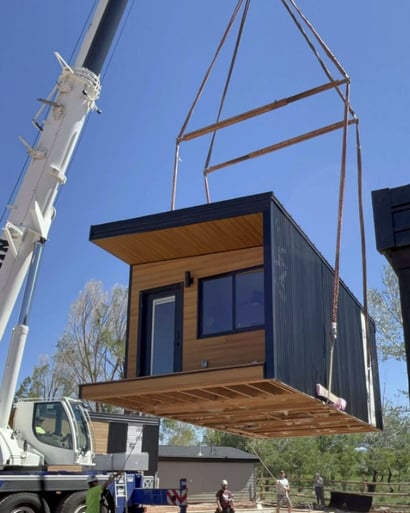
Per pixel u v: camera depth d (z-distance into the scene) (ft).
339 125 32.78
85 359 105.09
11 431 38.83
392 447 113.70
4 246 35.12
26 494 37.58
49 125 37.76
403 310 16.46
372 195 18.19
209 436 140.67
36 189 36.45
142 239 30.30
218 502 49.73
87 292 108.17
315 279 31.60
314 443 118.93
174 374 25.90
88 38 40.55
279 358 24.13
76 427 41.96
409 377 15.65
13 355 34.94
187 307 31.45
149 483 51.85
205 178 36.73
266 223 25.82
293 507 79.20
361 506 76.95
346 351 36.94
